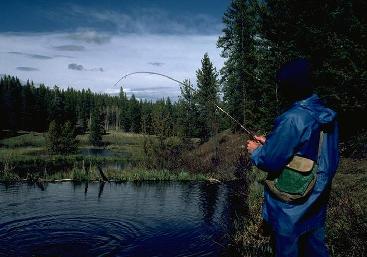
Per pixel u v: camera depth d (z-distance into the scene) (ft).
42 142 252.01
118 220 40.75
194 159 91.30
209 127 118.42
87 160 131.95
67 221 40.19
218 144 106.63
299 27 46.06
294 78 8.04
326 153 7.67
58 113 378.94
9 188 62.90
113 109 539.29
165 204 49.78
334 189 29.01
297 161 7.59
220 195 57.00
